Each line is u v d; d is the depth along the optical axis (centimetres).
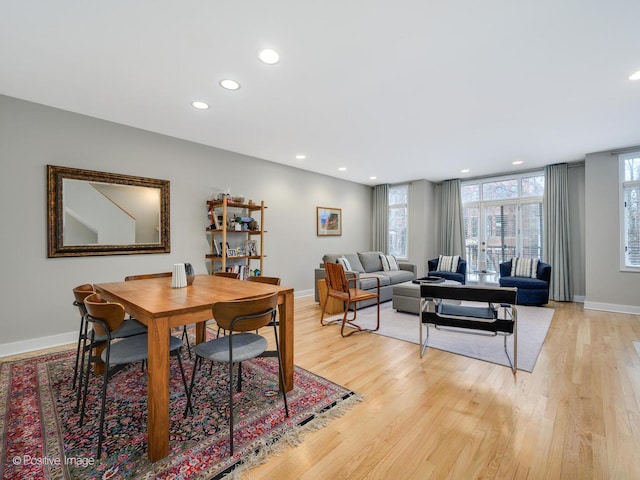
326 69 237
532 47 208
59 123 311
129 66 233
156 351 149
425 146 436
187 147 413
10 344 286
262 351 181
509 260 612
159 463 145
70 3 168
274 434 167
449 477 138
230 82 256
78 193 323
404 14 177
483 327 258
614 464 145
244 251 469
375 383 227
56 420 180
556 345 310
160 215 385
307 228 593
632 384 225
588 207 474
